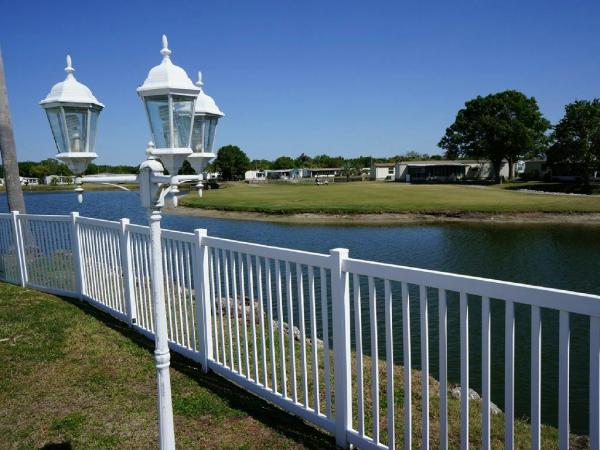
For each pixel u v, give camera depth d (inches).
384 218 1282.0
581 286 561.3
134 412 151.2
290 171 4579.2
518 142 2645.2
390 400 115.7
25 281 318.7
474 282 94.2
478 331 362.3
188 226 1205.1
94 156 107.1
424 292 105.2
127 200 2265.0
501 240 914.7
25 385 171.0
